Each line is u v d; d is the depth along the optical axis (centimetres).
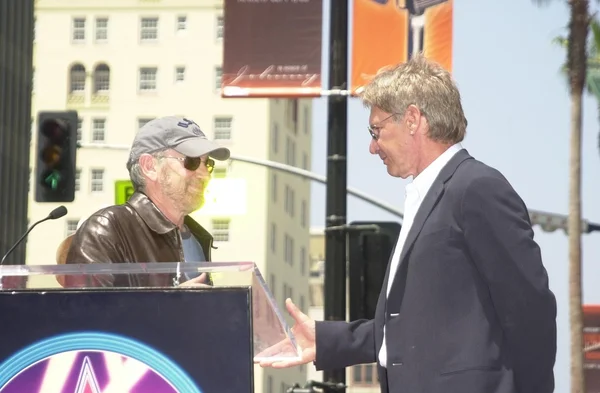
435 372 788
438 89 846
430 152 845
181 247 1014
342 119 1934
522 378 789
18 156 5225
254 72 1986
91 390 691
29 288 702
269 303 710
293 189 14912
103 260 961
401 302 812
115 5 13600
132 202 1012
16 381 693
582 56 5756
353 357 902
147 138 1029
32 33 5397
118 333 695
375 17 1956
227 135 13588
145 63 13575
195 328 695
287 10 1989
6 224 5081
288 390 1834
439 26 1931
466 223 798
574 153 5750
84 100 13550
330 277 1880
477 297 796
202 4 13625
